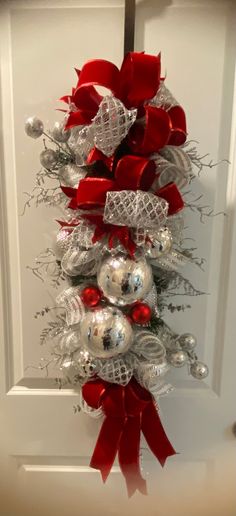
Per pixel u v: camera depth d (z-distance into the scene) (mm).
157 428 709
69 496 929
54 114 736
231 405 857
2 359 836
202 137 739
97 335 585
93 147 560
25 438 884
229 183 757
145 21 703
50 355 835
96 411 725
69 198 629
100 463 713
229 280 792
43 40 710
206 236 779
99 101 575
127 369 635
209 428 873
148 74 527
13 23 706
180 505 923
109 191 534
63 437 883
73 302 639
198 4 695
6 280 804
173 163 574
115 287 562
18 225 781
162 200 530
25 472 917
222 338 822
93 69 547
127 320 610
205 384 853
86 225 583
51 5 699
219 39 706
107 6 698
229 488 905
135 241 565
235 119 732
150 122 523
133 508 933
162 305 752
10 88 728
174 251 643
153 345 636
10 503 931
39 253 791
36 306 814
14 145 750
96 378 685
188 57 712
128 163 527
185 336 724
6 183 766
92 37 708
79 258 600
